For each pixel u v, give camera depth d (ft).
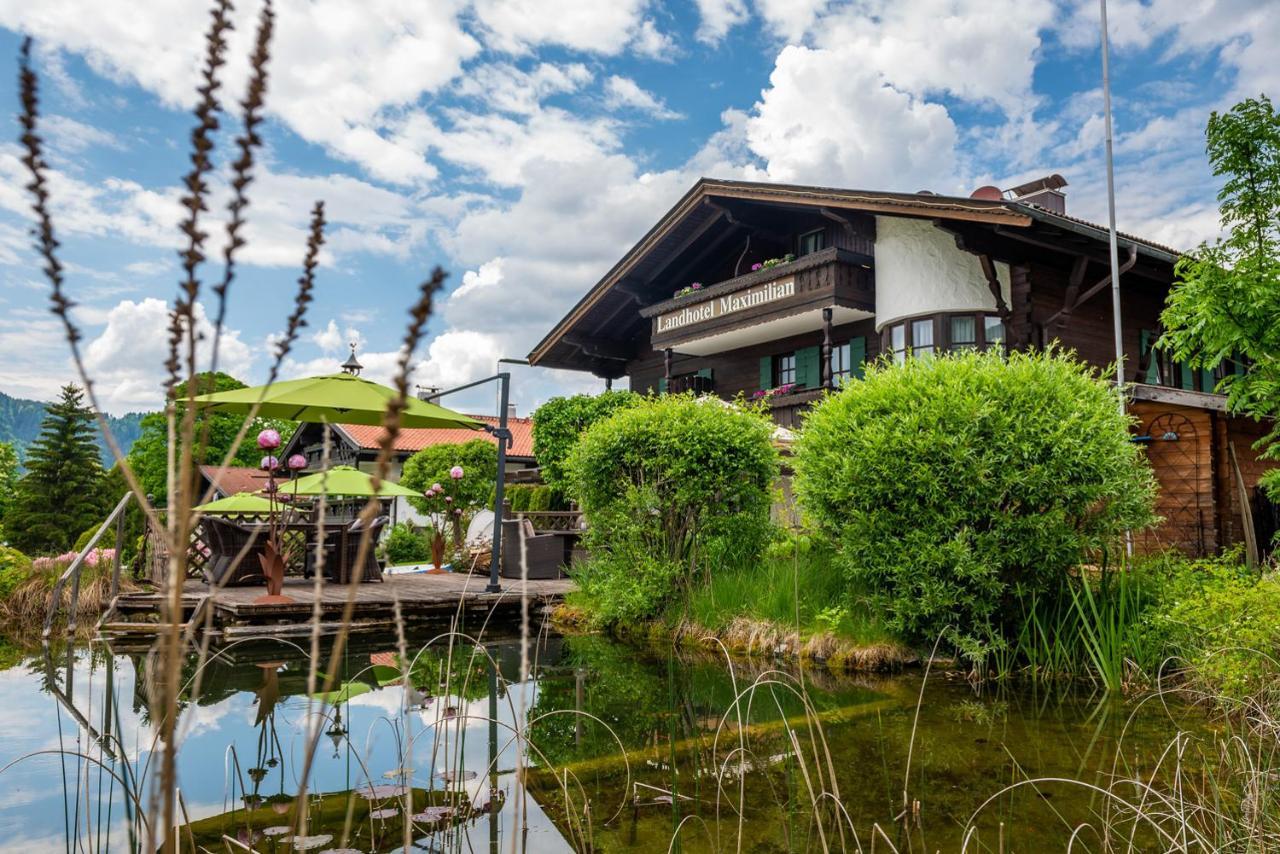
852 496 22.72
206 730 15.48
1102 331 46.62
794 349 56.13
